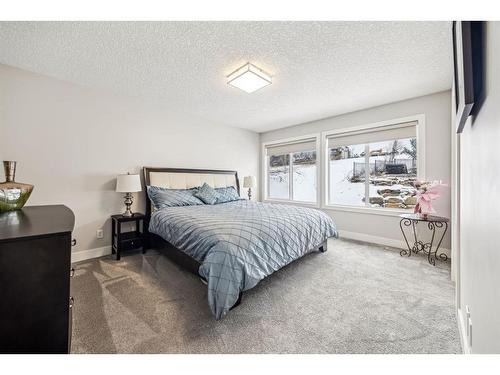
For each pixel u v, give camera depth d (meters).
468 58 0.76
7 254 0.81
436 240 3.03
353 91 3.00
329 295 1.99
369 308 1.79
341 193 4.20
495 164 0.65
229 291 1.59
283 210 2.95
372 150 3.79
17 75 2.41
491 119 0.68
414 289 2.09
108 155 3.07
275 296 1.97
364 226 3.74
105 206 3.04
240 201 4.09
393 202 3.57
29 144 2.49
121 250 2.86
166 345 1.37
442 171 2.98
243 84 2.69
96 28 1.79
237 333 1.49
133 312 1.70
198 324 1.58
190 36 1.89
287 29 1.80
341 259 2.86
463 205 1.32
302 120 4.39
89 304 1.80
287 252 2.15
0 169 2.31
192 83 2.79
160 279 2.26
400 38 1.91
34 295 0.86
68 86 2.74
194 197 3.58
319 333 1.49
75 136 2.79
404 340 1.42
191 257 2.10
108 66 2.38
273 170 5.39
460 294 1.52
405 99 3.27
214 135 4.45
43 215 1.28
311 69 2.43
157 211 3.01
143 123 3.42
